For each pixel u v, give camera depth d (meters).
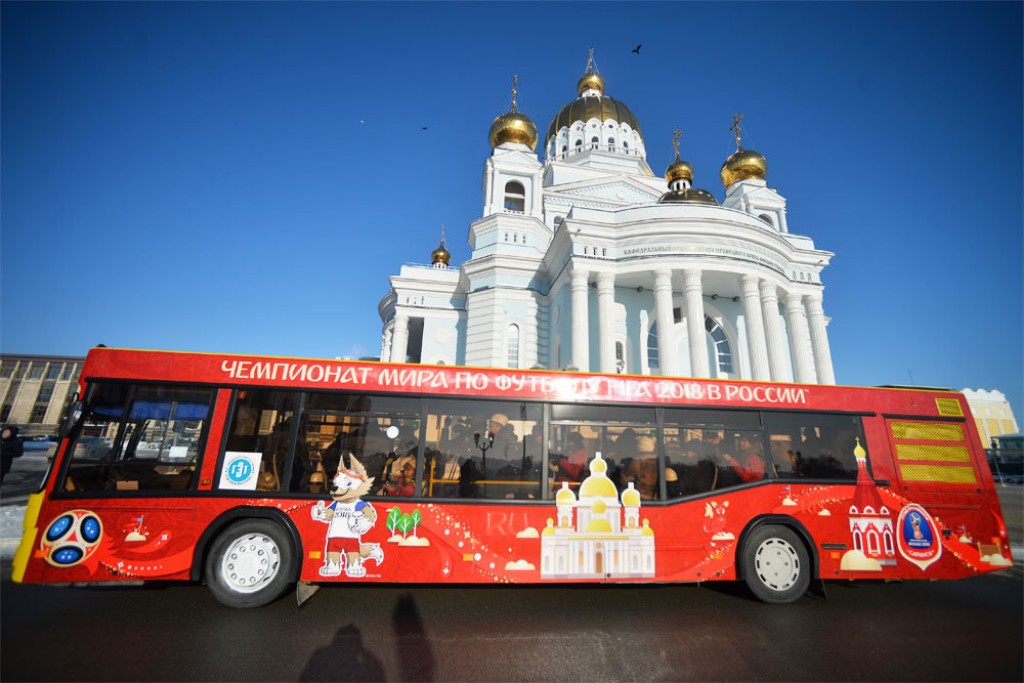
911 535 6.47
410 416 6.24
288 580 5.61
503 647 4.66
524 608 5.74
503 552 5.91
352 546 5.76
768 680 4.11
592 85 39.72
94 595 5.80
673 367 18.59
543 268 24.94
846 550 6.34
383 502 5.92
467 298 26.48
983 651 4.75
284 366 6.21
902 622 5.53
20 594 5.74
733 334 23.08
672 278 21.00
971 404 55.09
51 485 5.54
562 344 21.64
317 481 5.94
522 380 6.51
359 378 6.26
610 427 6.47
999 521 6.67
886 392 7.09
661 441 6.48
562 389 6.52
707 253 19.78
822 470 6.61
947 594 6.61
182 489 5.73
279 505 5.76
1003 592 6.73
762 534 6.33
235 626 5.01
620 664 4.36
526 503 6.06
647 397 6.62
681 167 27.36
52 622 4.98
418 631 4.98
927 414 7.02
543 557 5.93
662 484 6.31
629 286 22.27
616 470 6.32
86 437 5.82
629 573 6.00
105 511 5.54
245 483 5.79
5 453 11.88
